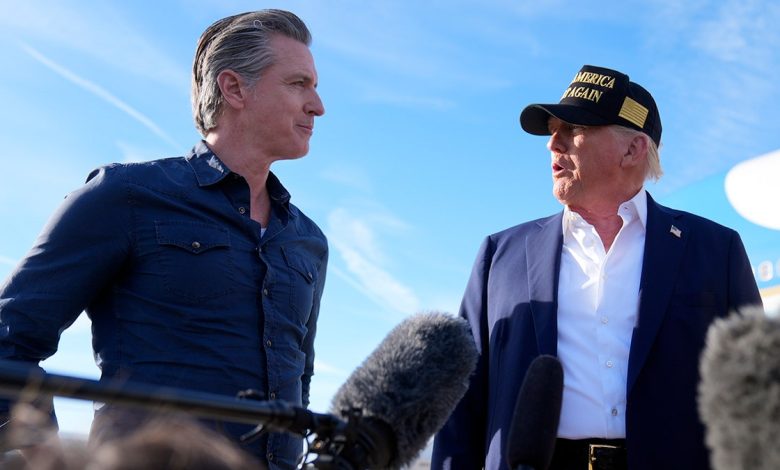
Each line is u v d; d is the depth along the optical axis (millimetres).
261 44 2797
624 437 2621
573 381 2709
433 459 2902
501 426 2729
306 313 2766
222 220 2621
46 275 2383
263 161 2777
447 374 1586
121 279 2516
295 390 2639
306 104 2830
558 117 2959
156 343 2438
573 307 2816
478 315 3041
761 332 878
